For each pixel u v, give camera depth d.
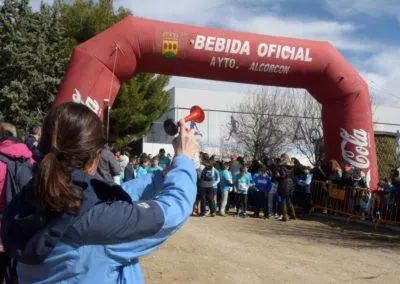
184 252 7.71
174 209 1.50
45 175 1.36
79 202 1.37
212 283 6.03
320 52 12.80
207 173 13.67
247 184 13.95
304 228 11.81
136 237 1.43
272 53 12.41
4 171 3.54
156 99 26.81
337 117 13.38
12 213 1.48
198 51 12.03
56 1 23.98
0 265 3.05
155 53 11.88
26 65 18.77
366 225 12.57
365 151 13.24
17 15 18.88
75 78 11.33
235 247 8.59
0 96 18.88
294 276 6.68
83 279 1.40
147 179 1.87
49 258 1.39
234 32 12.42
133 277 1.52
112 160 6.16
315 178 14.48
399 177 12.55
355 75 13.20
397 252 8.95
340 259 8.10
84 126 1.46
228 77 12.63
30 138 6.37
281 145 34.84
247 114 37.03
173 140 1.69
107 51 11.53
